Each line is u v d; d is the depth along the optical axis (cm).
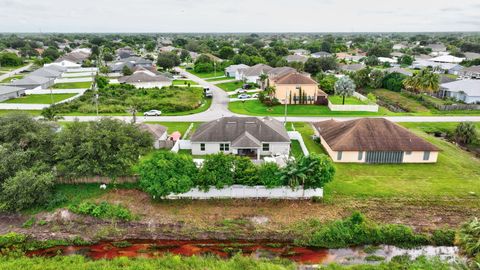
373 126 4522
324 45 19562
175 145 4606
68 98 8062
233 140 4525
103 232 3028
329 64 12569
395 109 7694
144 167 3325
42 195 3294
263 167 3434
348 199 3478
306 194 3438
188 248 2859
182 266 2584
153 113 6550
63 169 3506
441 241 2911
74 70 12550
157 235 3008
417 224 3105
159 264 2614
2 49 18750
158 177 3269
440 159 4484
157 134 4797
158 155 3394
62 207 3294
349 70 12162
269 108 7106
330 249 2855
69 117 6388
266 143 4566
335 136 4616
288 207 3341
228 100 8006
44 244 2898
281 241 2938
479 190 3666
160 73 11194
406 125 6047
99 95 7931
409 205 3384
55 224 3108
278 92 7481
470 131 5216
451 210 3309
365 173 4047
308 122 6159
